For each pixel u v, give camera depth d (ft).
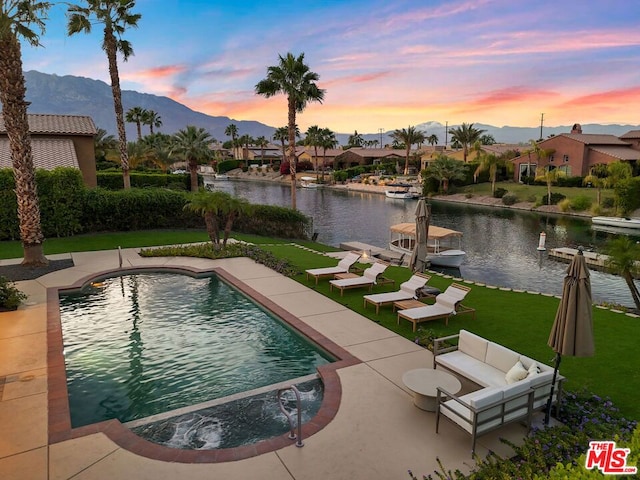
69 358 32.89
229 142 480.64
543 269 81.15
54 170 78.69
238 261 63.31
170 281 54.70
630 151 188.34
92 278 53.42
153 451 20.71
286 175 322.96
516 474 17.99
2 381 27.76
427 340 33.86
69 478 18.92
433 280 56.03
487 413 20.57
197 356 33.40
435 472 19.03
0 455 20.43
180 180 149.28
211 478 18.94
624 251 50.31
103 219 85.66
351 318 39.75
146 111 285.23
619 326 38.50
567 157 192.13
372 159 346.54
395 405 24.89
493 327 37.88
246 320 41.16
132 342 35.91
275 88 108.99
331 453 20.62
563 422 22.93
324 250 83.25
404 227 83.05
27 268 57.16
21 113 54.75
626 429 21.76
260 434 22.65
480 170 199.82
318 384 28.22
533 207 165.89
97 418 25.13
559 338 21.27
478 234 118.32
